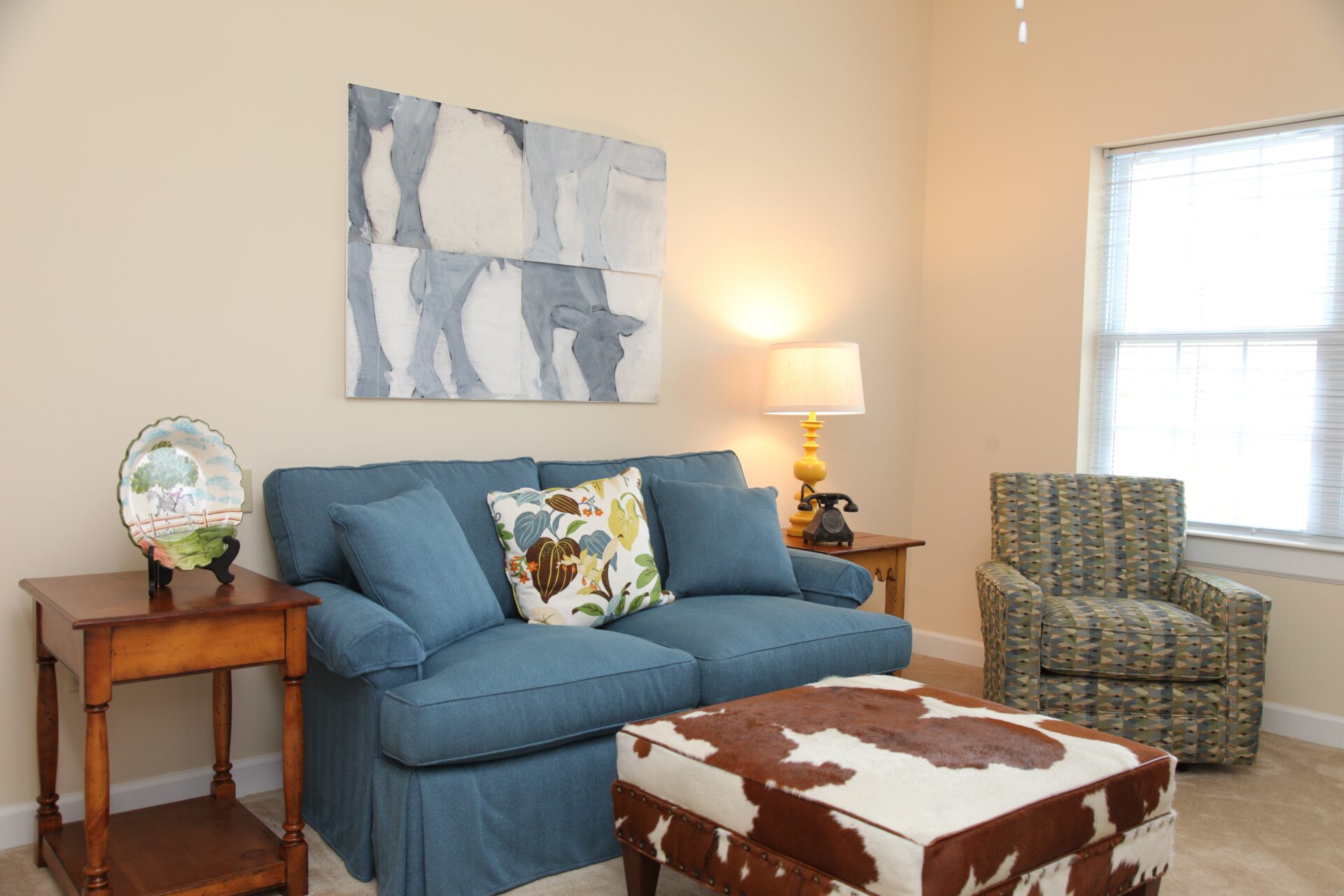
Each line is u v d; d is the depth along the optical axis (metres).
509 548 2.71
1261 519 3.60
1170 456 3.81
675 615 2.71
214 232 2.57
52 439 2.37
